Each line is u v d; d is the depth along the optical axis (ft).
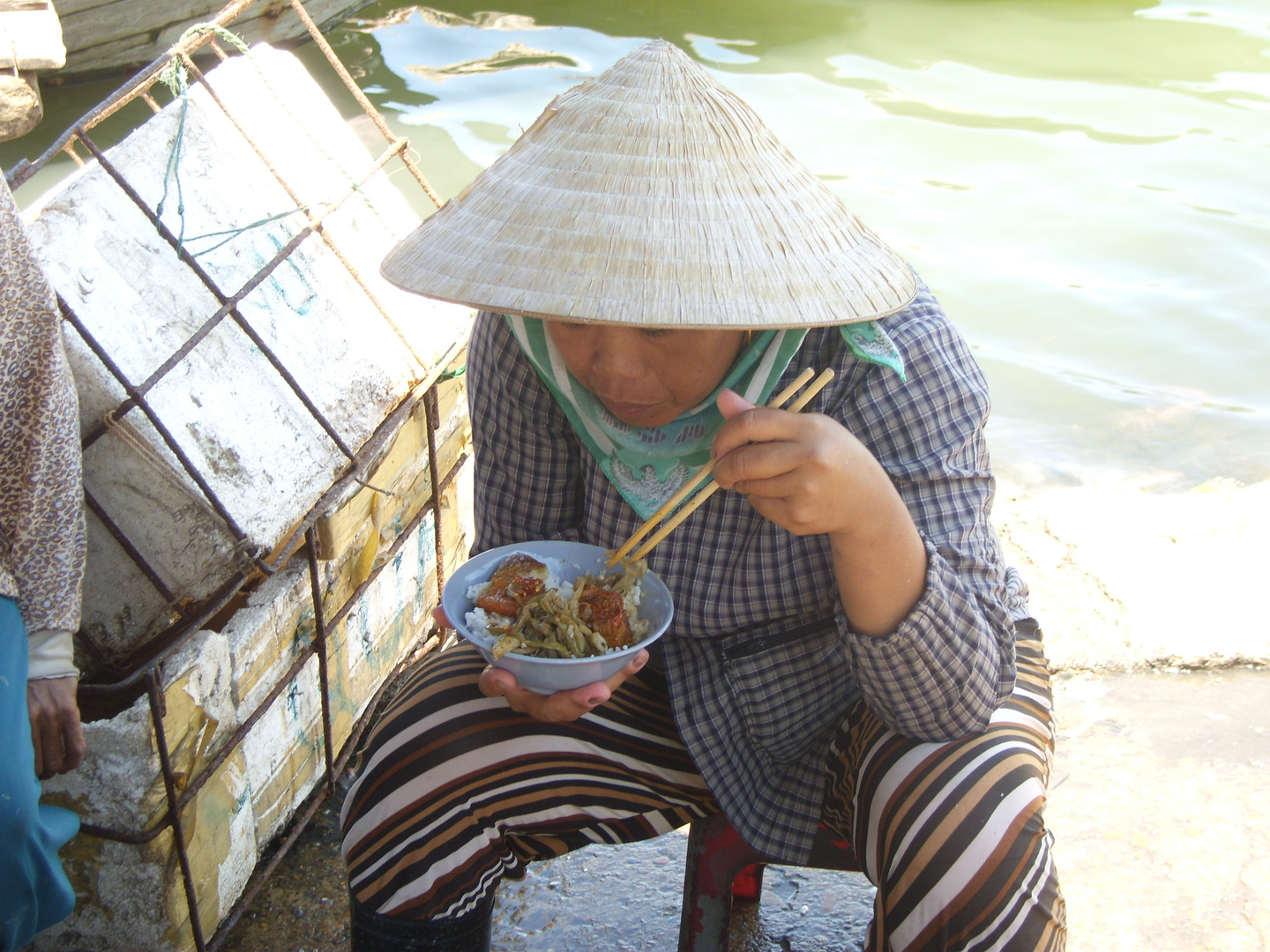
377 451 5.97
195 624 4.88
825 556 4.72
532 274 3.64
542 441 5.21
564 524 5.48
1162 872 6.15
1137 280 14.57
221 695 5.12
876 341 4.24
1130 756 6.95
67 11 17.93
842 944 5.83
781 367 4.25
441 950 4.53
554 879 6.22
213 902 5.39
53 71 18.56
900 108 19.88
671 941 5.85
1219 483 10.88
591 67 21.07
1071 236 15.60
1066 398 12.23
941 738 4.27
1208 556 8.72
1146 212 16.28
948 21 24.72
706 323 3.51
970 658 4.11
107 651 5.00
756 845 4.81
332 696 6.23
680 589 4.89
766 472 3.72
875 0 25.89
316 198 6.42
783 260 3.70
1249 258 15.06
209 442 5.04
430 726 4.63
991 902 3.95
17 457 4.34
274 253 5.94
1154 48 23.40
